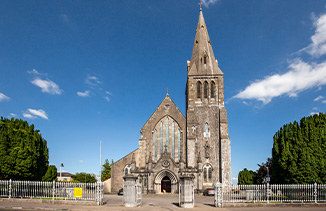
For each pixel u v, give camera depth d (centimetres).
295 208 3194
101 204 3438
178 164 6381
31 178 4603
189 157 6269
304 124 4391
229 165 6247
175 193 5994
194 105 6794
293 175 4222
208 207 3319
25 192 3719
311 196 3566
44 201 3472
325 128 4288
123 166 6750
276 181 4612
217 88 6862
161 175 6147
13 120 4878
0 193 3834
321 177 4119
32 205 3219
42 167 5234
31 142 4641
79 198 3525
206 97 6844
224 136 6400
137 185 3494
